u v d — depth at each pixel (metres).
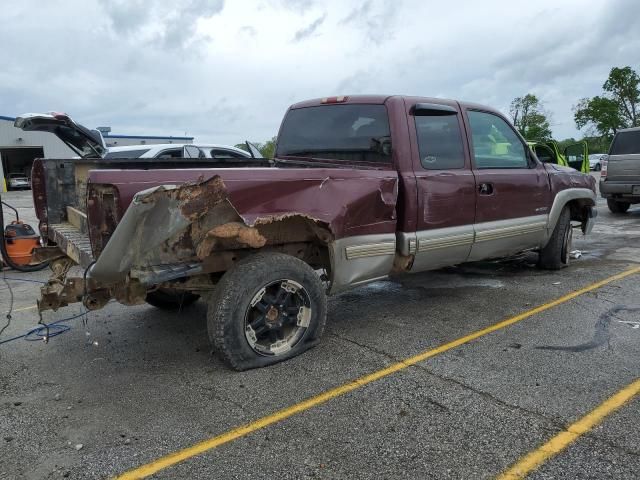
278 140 5.39
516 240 5.38
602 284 5.66
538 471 2.39
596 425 2.77
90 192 2.98
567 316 4.60
